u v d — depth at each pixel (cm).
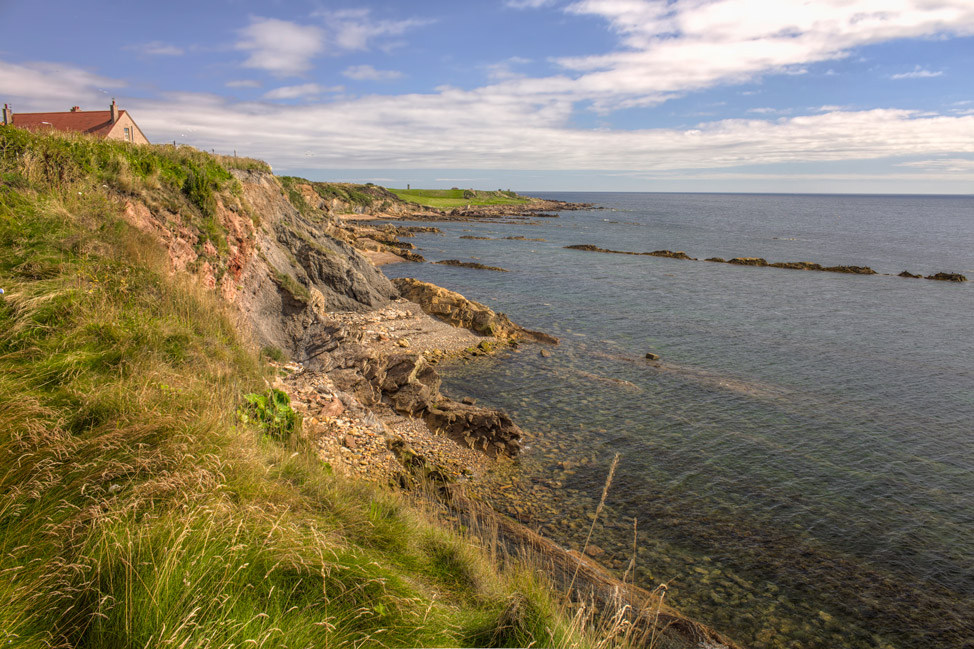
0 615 328
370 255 6044
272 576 427
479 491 1383
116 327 825
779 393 2211
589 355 2712
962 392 2261
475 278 4991
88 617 351
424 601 479
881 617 996
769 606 1011
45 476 458
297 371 1712
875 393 2234
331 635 388
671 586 1051
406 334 2759
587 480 1467
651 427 1839
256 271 2052
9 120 3250
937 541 1234
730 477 1506
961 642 945
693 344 2948
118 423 566
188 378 798
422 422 1714
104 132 4009
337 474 855
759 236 10038
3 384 583
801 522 1296
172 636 327
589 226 11919
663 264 6241
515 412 1947
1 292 773
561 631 496
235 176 2428
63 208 1116
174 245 1598
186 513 454
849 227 12900
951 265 6512
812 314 3772
